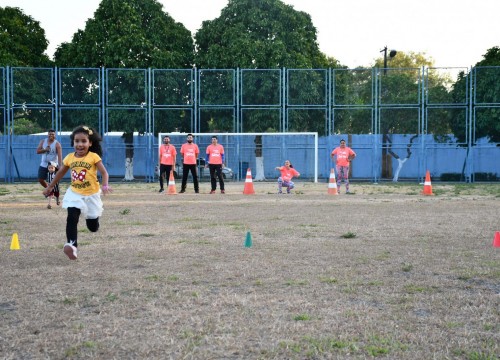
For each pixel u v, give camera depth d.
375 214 13.98
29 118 34.75
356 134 35.69
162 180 23.59
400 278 6.67
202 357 4.18
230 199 19.19
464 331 4.75
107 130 34.69
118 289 6.15
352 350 4.31
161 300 5.71
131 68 35.44
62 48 40.91
